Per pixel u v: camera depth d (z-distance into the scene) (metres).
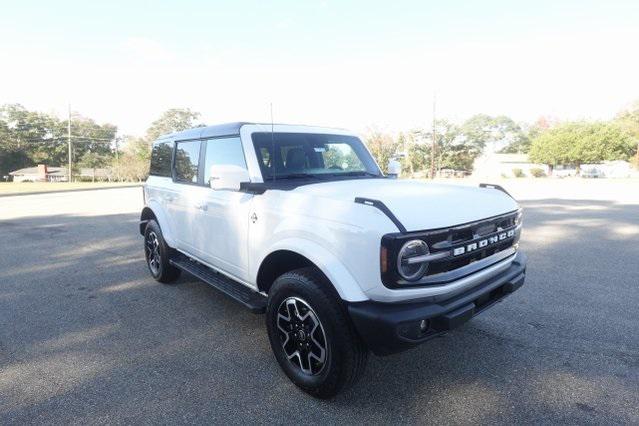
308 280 2.77
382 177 4.38
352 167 4.39
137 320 4.32
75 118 91.19
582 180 39.09
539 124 95.88
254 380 3.15
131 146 87.56
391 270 2.35
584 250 7.37
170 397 2.93
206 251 4.19
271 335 3.15
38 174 77.12
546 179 43.28
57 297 5.05
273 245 3.10
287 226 2.98
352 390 3.00
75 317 4.41
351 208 2.60
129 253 7.61
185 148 4.75
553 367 3.32
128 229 10.57
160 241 5.21
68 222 11.95
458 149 61.25
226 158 3.96
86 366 3.37
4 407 2.83
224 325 4.17
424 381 3.12
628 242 8.04
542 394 2.95
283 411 2.77
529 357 3.48
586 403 2.85
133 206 17.08
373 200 2.51
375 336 2.43
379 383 3.09
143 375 3.23
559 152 61.06
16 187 34.38
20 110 83.88
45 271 6.30
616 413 2.73
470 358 3.46
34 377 3.21
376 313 2.42
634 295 4.95
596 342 3.74
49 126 86.88
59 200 20.42
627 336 3.86
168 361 3.45
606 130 60.31
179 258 5.07
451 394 2.95
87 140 91.38
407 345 2.44
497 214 2.97
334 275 2.55
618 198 17.12
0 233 9.95
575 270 6.05
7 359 3.50
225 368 3.33
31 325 4.20
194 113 93.06
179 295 5.09
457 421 2.66
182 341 3.82
